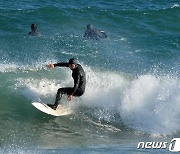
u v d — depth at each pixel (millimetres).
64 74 64500
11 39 88688
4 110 52844
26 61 75938
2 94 56312
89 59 80562
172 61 82438
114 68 75438
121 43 90625
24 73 64312
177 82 58188
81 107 54250
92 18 105062
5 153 41688
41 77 62844
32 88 58219
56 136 48125
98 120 52250
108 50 86062
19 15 102562
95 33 92125
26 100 55281
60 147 44219
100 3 117750
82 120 51875
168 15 109312
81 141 46844
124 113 53250
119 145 44844
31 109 53531
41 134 48281
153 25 103062
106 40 91312
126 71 74375
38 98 55781
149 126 51281
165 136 49250
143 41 92500
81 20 103312
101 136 48688
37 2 114688
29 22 99375
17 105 54188
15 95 56250
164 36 96000
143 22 104375
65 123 51094
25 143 45594
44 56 80500
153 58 83500
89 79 60469
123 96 55000
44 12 105562
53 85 59438
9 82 60000
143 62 80812
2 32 92438
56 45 87000
